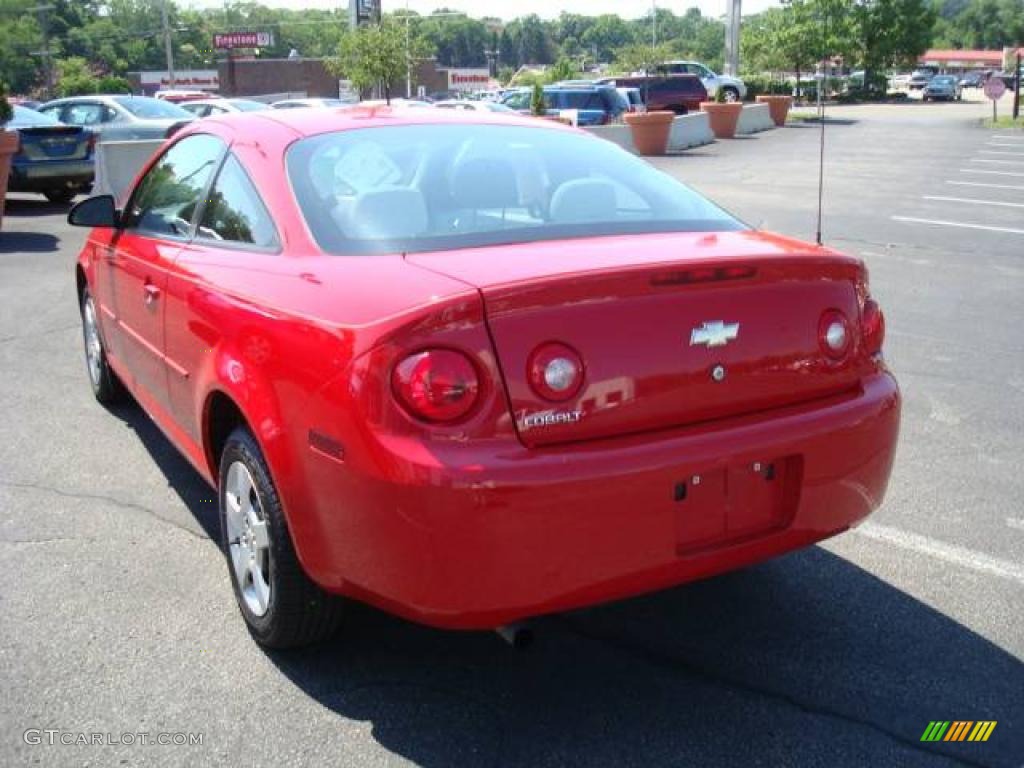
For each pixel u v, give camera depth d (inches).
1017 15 6899.6
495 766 110.7
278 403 115.8
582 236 126.5
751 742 114.8
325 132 144.5
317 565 114.3
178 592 147.4
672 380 110.0
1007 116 1561.3
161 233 170.7
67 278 384.8
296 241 127.6
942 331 304.5
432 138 145.6
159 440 210.7
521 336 103.0
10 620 139.1
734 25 1833.2
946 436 213.8
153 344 164.9
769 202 613.9
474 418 101.6
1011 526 170.4
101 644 133.5
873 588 150.2
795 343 118.5
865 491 125.0
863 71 2271.2
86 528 168.6
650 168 156.4
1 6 3922.2
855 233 494.3
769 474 117.9
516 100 1162.6
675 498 109.5
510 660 131.3
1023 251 443.2
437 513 100.0
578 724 118.0
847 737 115.6
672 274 109.0
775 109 1402.6
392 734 116.1
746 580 152.9
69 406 232.8
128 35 4729.3
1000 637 136.6
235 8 5649.6
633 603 146.2
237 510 134.4
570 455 104.0
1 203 487.8
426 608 103.7
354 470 104.5
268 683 125.6
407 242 123.0
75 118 714.8
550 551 103.3
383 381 102.5
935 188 684.7
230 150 152.6
